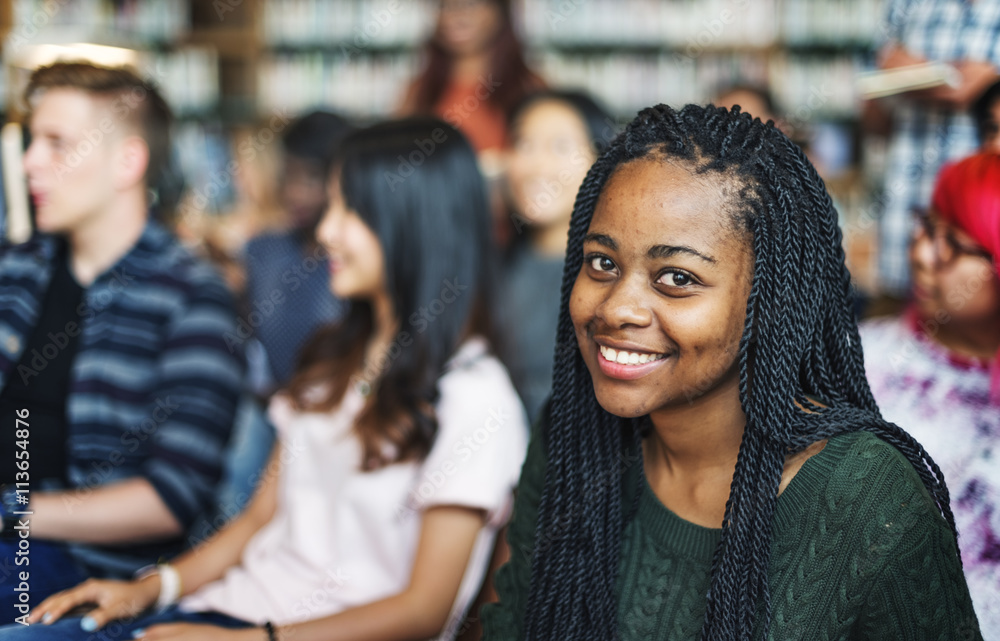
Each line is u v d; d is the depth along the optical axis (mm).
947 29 1892
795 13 4105
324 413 1338
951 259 1134
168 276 1478
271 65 4270
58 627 1093
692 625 738
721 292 667
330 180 1365
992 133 1472
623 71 4203
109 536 1338
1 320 1467
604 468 803
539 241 2076
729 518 715
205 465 1413
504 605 891
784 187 690
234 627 1149
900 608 685
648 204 667
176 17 4105
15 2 3402
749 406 700
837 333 755
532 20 4121
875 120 2309
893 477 690
